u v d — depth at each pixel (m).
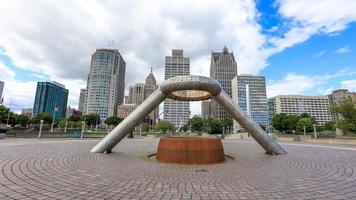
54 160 9.63
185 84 11.32
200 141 10.34
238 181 6.70
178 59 133.75
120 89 130.62
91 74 120.38
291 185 6.27
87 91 120.19
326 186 6.21
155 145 20.34
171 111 113.44
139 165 9.33
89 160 10.07
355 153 14.37
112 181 6.49
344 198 5.20
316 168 8.90
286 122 64.88
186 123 107.44
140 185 6.12
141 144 21.73
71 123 73.62
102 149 12.62
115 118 80.62
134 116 12.54
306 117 66.69
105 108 116.56
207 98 13.59
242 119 12.55
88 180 6.55
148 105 12.48
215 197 5.16
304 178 7.14
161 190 5.67
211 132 87.69
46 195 5.12
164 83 11.85
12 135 32.81
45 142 20.14
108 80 118.94
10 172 7.19
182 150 10.16
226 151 15.58
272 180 6.85
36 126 69.81
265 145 13.07
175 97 13.73
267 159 11.45
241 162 10.48
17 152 11.56
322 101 107.81
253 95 103.81
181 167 9.05
